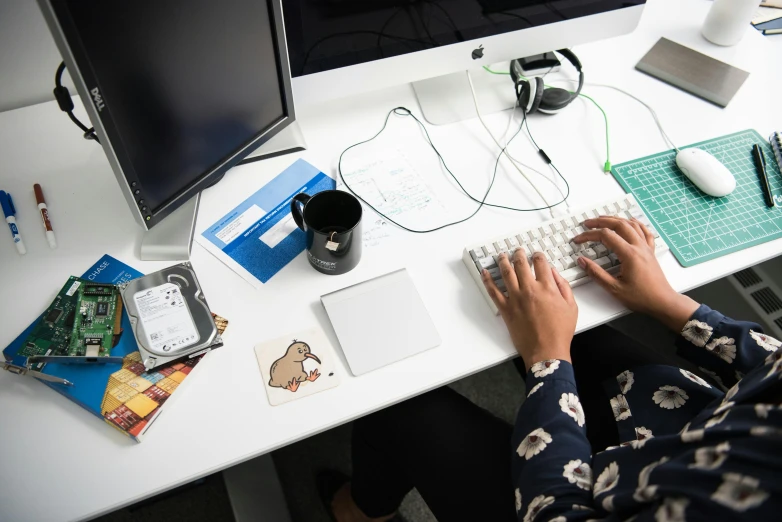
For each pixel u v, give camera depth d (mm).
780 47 1250
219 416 729
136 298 792
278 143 1012
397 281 854
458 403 910
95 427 716
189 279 823
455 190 979
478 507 804
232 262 870
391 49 939
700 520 501
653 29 1263
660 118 1109
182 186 857
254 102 890
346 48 907
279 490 1241
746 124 1110
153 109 734
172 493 1269
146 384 737
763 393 577
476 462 835
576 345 975
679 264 912
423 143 1039
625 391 837
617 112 1113
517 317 796
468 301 850
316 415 738
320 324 818
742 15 1170
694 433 577
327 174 990
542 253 847
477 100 1108
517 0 954
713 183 981
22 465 683
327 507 1245
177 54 722
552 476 672
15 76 979
